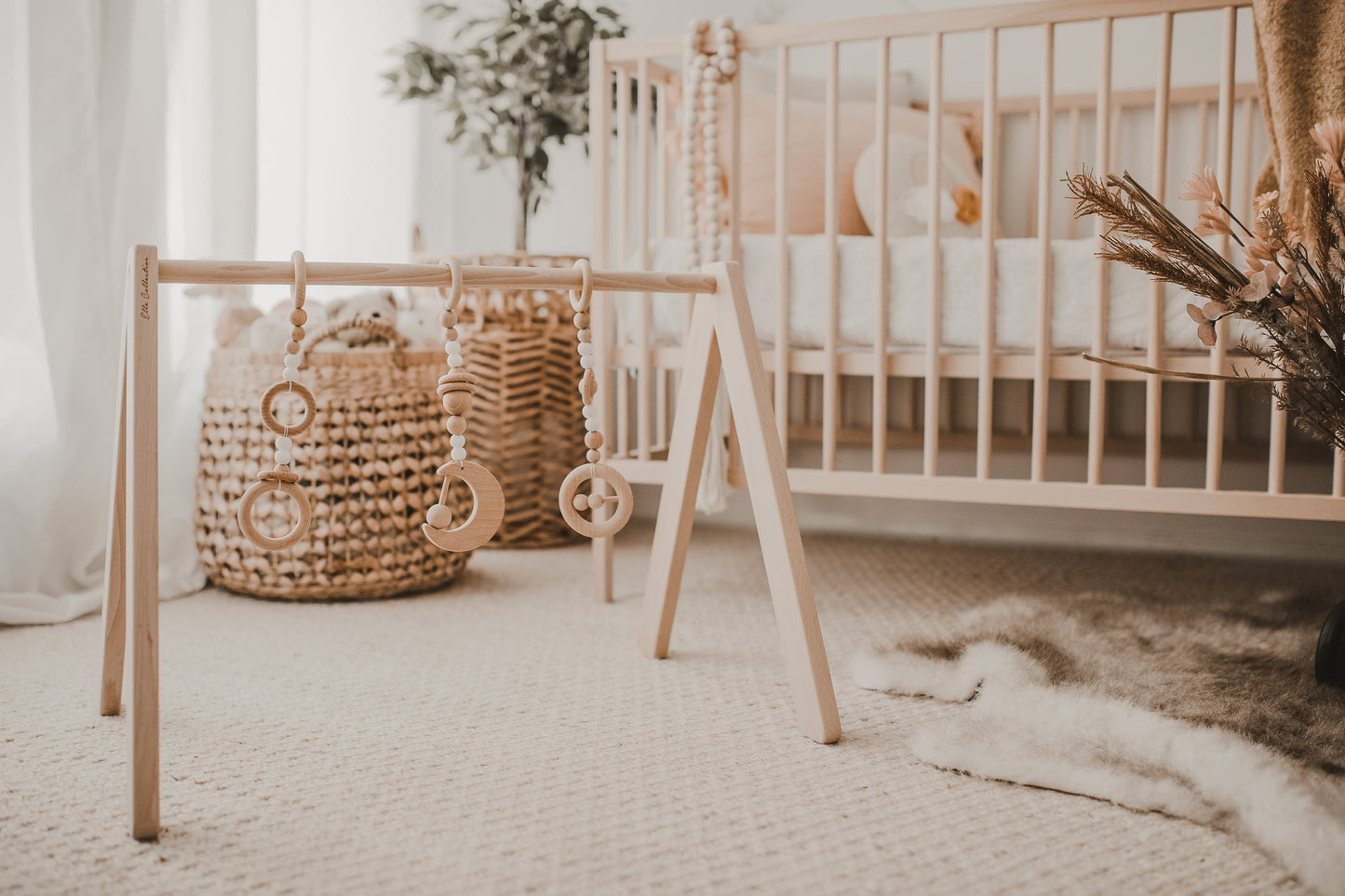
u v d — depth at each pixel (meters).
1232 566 2.02
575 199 2.67
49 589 1.61
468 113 2.41
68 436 1.61
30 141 1.55
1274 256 1.08
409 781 1.00
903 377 2.35
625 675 1.33
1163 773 0.97
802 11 2.41
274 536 1.67
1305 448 2.04
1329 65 1.29
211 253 1.81
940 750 1.03
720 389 1.71
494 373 2.16
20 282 1.58
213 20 1.79
